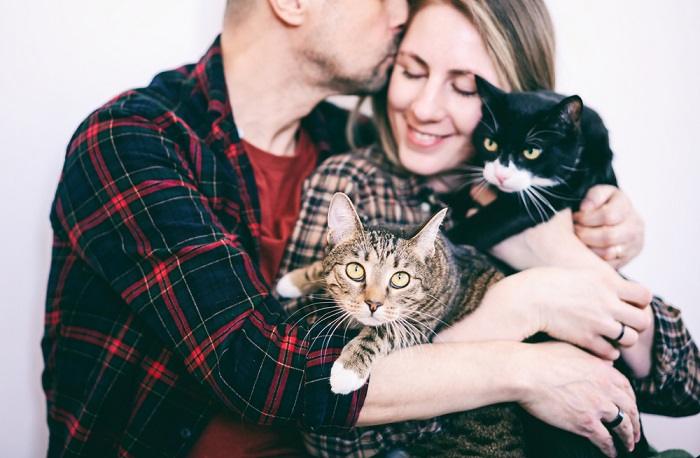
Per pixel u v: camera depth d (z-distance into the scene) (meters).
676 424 2.22
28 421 2.12
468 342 1.40
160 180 1.35
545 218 1.70
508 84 1.76
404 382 1.29
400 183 1.79
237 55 1.68
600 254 1.70
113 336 1.41
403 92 1.70
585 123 1.76
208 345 1.25
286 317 1.35
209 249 1.30
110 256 1.35
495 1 1.63
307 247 1.67
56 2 2.04
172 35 2.16
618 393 1.40
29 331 2.10
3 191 2.06
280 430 1.52
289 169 1.83
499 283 1.52
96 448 1.44
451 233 1.79
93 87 2.11
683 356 1.69
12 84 2.04
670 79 2.24
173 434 1.41
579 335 1.45
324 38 1.60
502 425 1.47
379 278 1.40
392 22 1.66
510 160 1.69
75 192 1.42
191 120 1.59
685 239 2.27
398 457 1.43
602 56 2.23
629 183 2.26
